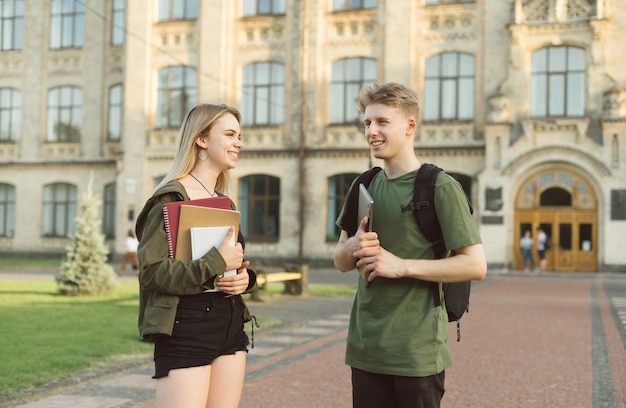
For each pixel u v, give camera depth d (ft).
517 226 103.45
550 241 102.22
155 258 12.83
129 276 92.73
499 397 25.93
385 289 12.69
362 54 111.96
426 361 12.46
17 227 133.49
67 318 46.09
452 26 108.27
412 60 109.40
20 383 27.22
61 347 35.17
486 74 105.91
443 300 12.85
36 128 133.28
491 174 102.47
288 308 56.03
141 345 36.45
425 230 12.66
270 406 24.32
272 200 115.34
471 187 106.63
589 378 29.32
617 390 27.12
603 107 99.86
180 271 12.63
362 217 13.03
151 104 120.88
